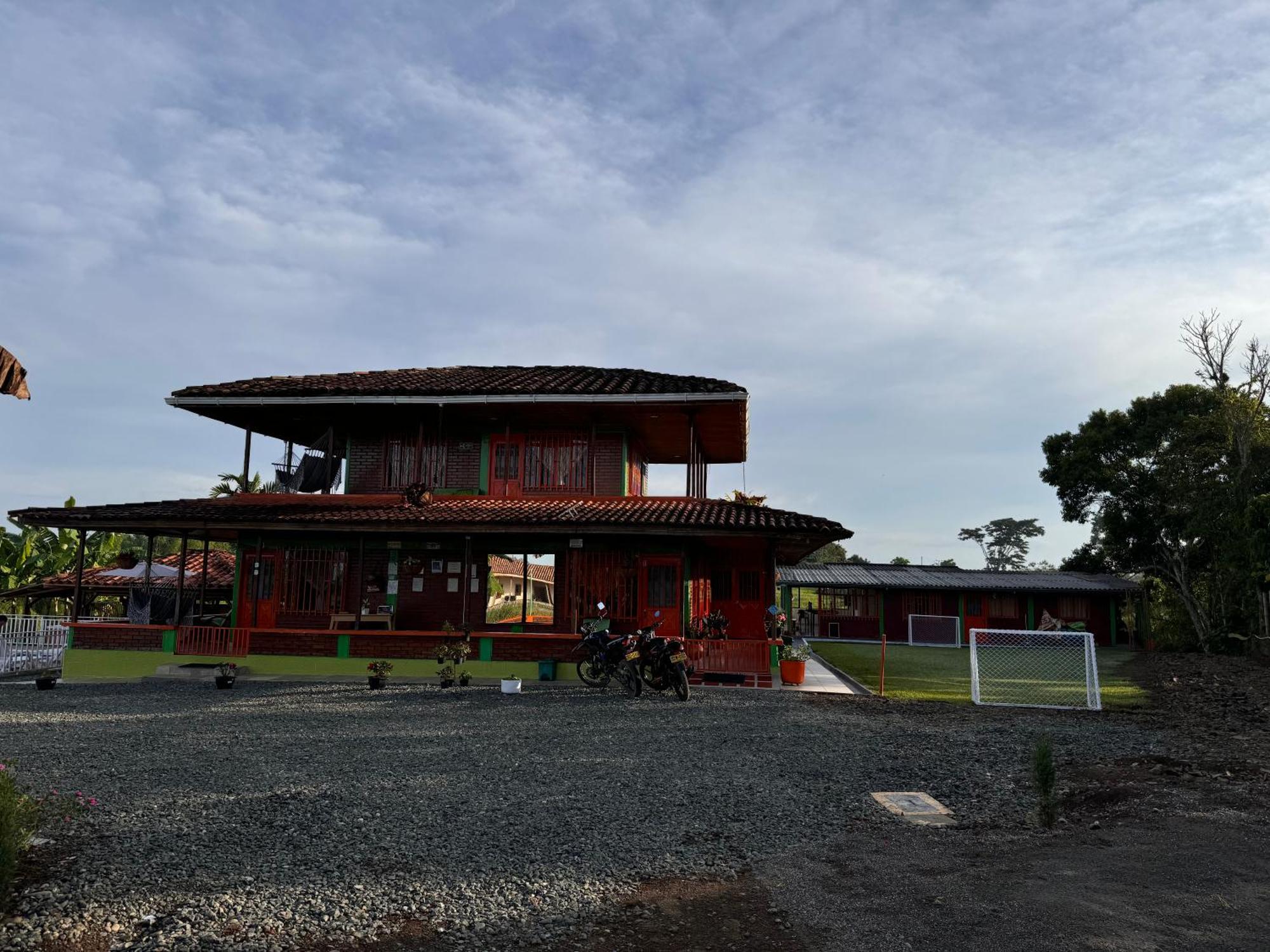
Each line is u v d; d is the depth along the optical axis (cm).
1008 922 472
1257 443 3058
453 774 878
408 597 2012
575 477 2114
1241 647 2941
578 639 1770
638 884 554
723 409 1970
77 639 1870
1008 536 9494
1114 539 3525
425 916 500
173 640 1862
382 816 712
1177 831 638
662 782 845
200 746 1032
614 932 479
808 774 884
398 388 1928
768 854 616
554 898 529
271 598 2005
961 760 962
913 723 1245
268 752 993
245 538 1998
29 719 1245
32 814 612
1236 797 742
